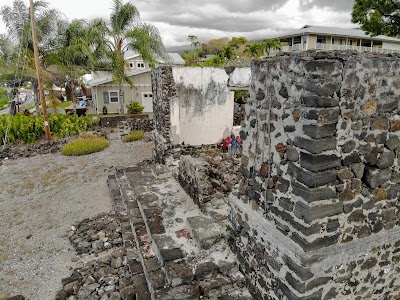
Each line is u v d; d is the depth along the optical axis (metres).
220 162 6.93
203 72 9.26
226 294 3.77
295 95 2.76
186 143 9.55
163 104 8.92
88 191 8.27
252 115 3.46
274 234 3.16
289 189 2.96
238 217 3.90
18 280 4.93
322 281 2.91
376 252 3.12
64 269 5.18
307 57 2.64
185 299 3.66
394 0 14.17
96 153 11.77
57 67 17.53
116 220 6.44
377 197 3.03
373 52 2.88
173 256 4.12
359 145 2.79
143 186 6.63
